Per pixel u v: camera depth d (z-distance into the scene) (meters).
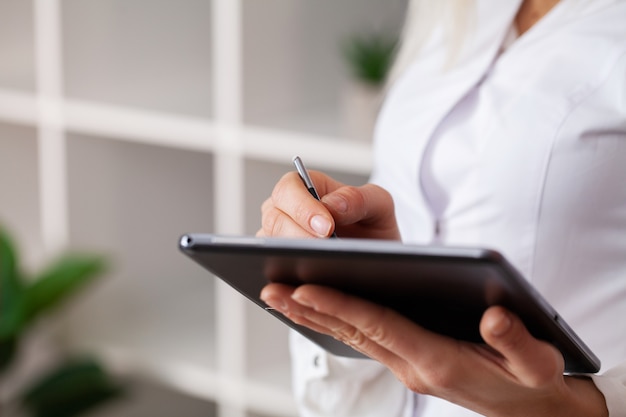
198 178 2.30
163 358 2.07
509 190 1.00
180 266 2.32
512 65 1.07
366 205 0.85
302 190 0.83
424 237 1.11
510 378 0.68
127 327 2.21
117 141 2.19
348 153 1.72
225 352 1.97
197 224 2.33
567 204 0.97
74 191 2.17
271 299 0.66
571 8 1.04
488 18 1.12
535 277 0.99
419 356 0.67
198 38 2.10
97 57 2.11
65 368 2.16
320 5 1.96
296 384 1.21
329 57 2.00
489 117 1.05
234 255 0.62
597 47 1.00
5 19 2.28
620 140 0.95
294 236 0.81
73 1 2.10
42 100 2.14
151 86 2.10
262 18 1.85
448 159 1.08
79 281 2.10
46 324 2.33
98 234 2.21
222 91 1.86
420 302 0.63
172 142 1.96
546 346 0.65
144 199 2.24
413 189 1.12
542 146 0.97
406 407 1.16
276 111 1.92
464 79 1.09
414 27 1.28
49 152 2.16
